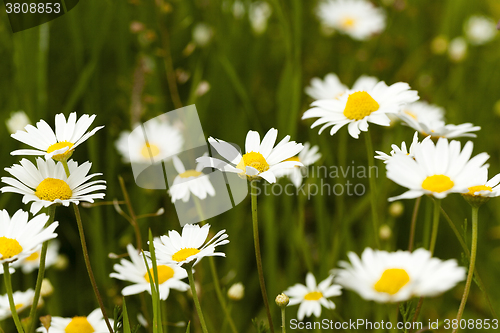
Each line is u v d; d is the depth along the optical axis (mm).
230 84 1032
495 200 1021
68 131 593
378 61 1109
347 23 1273
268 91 1110
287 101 927
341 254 856
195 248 578
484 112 1206
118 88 995
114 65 1026
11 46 969
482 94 1247
